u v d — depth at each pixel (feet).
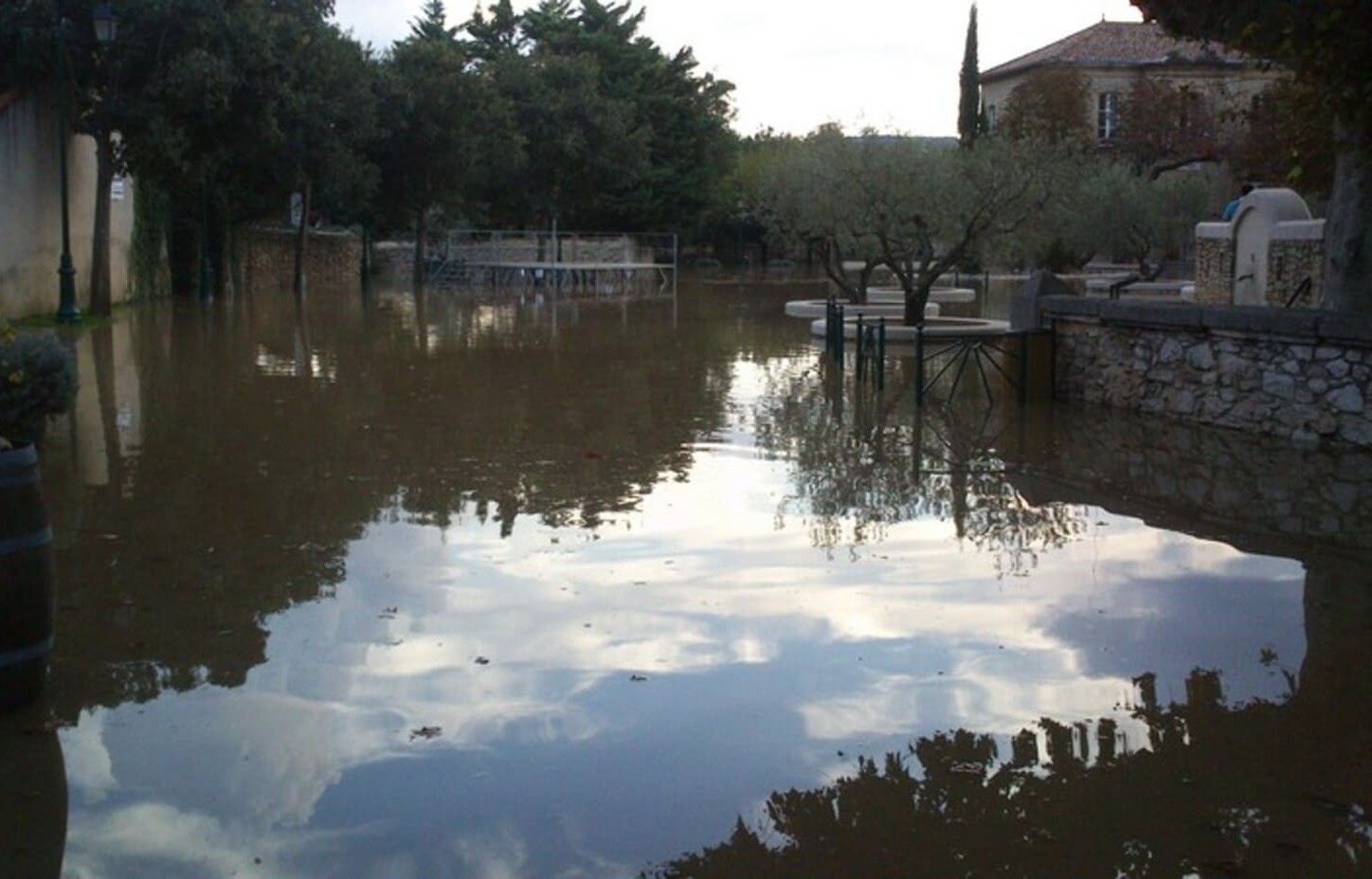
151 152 71.61
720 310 100.99
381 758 14.52
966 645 18.66
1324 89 35.45
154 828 12.83
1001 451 35.42
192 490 28.84
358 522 25.99
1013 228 71.87
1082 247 116.16
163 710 15.84
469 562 22.98
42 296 69.97
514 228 163.53
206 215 92.94
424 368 55.01
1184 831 13.02
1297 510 27.55
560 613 19.94
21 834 12.69
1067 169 71.61
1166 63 168.45
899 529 25.89
